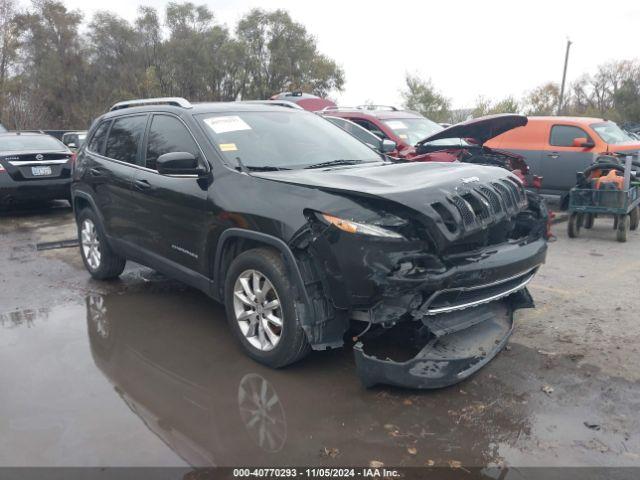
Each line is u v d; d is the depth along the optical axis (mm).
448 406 3396
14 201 9773
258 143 4504
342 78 43250
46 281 6031
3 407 3424
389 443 3041
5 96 34031
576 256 7035
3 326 4750
